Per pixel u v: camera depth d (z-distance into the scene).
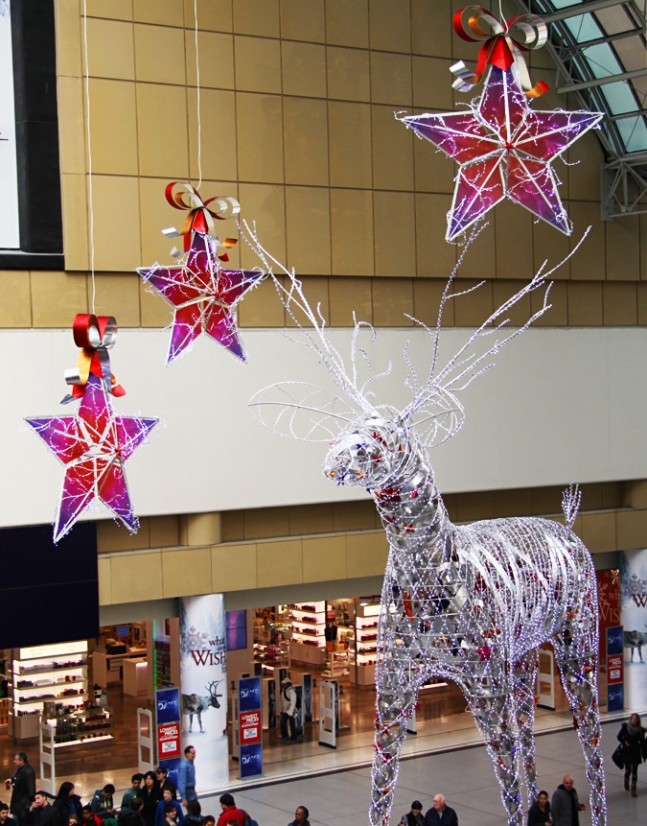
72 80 17.36
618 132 21.47
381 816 10.48
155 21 17.91
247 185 18.61
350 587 20.39
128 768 18.56
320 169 19.19
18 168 17.11
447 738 20.33
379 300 19.83
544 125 8.55
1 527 16.75
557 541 12.40
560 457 21.34
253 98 18.66
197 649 18.20
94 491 10.13
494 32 8.39
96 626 17.39
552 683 22.11
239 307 18.59
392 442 9.61
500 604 10.71
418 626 10.35
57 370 17.14
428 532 10.19
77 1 17.39
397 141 19.86
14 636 16.75
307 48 19.11
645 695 22.09
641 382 22.31
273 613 26.36
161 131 17.92
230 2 18.48
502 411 20.73
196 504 18.08
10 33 17.03
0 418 16.77
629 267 22.17
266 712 21.58
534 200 8.71
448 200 20.31
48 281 17.25
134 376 17.64
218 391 18.23
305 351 18.94
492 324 20.77
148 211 17.83
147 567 17.83
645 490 22.44
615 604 23.45
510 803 10.86
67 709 20.02
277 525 19.28
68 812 13.48
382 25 19.75
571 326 21.66
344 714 22.19
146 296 17.91
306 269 19.03
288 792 17.50
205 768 18.00
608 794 16.77
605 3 19.22
